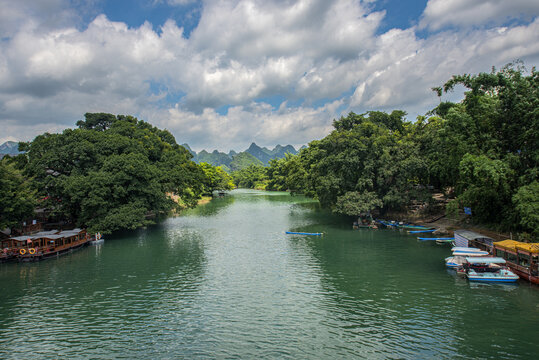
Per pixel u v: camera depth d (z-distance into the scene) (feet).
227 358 61.67
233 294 93.97
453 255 120.37
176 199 369.50
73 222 201.16
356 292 93.30
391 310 80.89
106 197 176.04
